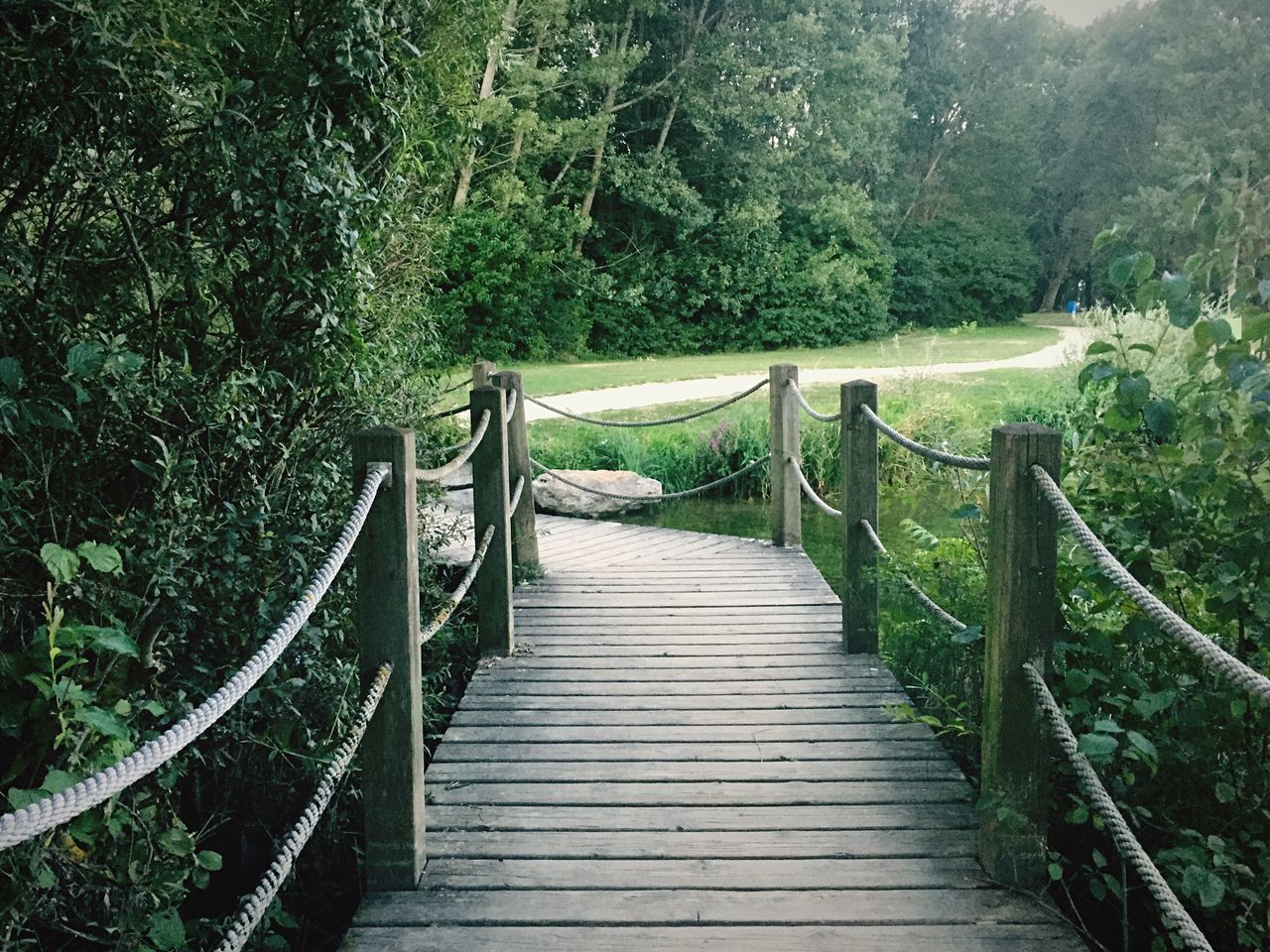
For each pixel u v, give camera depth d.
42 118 3.19
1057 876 2.88
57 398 3.26
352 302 3.97
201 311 3.79
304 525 3.98
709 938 2.72
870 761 3.86
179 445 3.56
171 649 3.69
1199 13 43.41
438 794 3.64
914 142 43.97
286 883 3.83
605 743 4.09
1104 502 3.66
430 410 5.84
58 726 2.66
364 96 3.86
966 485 5.25
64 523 3.34
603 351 27.80
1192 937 2.06
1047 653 2.86
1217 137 37.94
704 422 13.66
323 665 4.08
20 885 2.52
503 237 23.72
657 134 29.45
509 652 5.23
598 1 25.83
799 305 31.30
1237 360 3.13
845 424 4.91
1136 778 3.21
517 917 2.82
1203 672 3.32
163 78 3.24
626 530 8.69
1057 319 46.44
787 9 29.16
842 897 2.90
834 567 8.10
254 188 3.53
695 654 5.20
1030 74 45.62
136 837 2.89
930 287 39.00
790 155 29.42
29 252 3.23
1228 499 3.19
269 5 3.64
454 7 4.70
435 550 5.79
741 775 3.75
